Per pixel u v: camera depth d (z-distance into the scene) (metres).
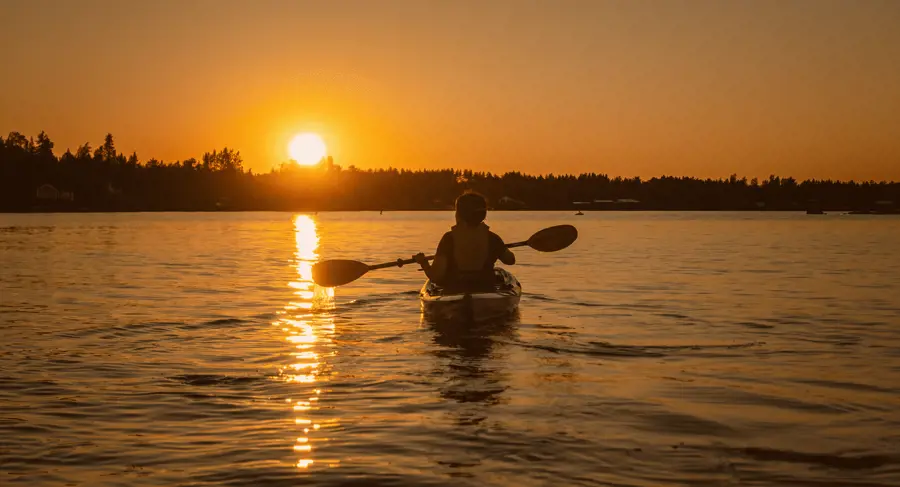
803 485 4.35
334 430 5.42
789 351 8.23
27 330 9.66
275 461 4.81
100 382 6.85
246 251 26.56
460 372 7.21
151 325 10.05
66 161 158.12
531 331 9.50
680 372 7.20
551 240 12.10
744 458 4.80
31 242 32.00
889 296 13.06
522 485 4.38
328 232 46.34
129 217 95.06
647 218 95.44
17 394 6.43
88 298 12.92
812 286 14.70
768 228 53.41
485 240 10.48
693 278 16.28
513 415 5.76
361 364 7.59
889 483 4.38
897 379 6.91
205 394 6.43
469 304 9.88
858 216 110.12
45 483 4.47
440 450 4.99
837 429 5.39
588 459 4.80
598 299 12.62
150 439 5.24
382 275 17.00
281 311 11.35
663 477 4.50
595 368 7.38
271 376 7.08
